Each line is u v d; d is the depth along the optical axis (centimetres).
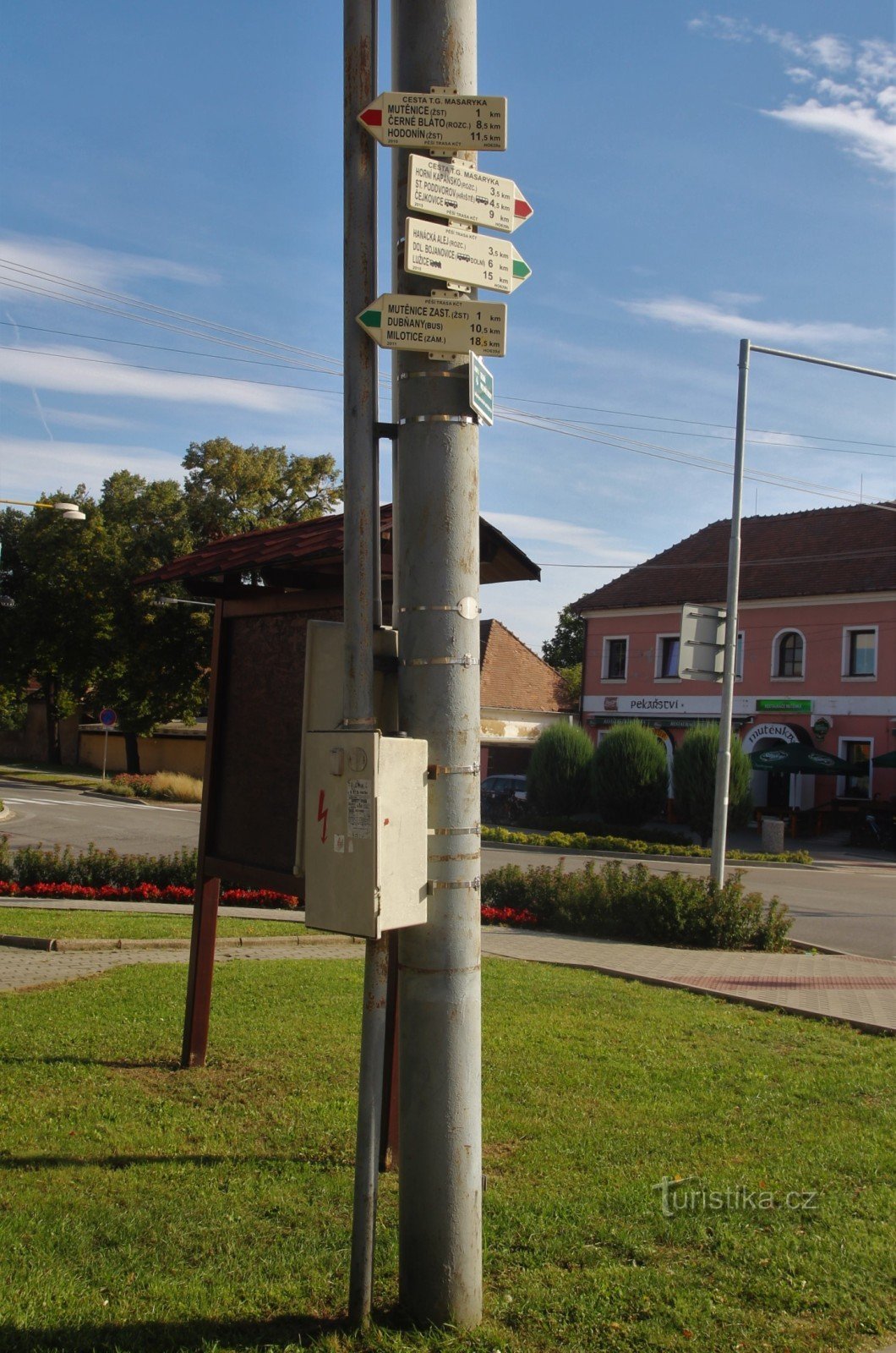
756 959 1170
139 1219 415
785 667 3784
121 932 1120
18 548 5550
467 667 355
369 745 331
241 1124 527
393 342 348
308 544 521
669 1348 331
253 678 599
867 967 1137
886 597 3516
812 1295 368
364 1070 343
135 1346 322
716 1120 557
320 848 346
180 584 623
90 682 5334
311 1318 343
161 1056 636
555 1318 346
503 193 371
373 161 358
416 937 346
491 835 2880
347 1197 444
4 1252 382
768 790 3781
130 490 5425
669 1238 411
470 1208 341
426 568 354
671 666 4112
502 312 356
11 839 2433
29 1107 544
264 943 1112
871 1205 449
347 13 358
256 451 5147
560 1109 566
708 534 4394
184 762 5306
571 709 4991
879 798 3431
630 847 2664
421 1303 339
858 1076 652
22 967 938
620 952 1173
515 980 931
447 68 359
